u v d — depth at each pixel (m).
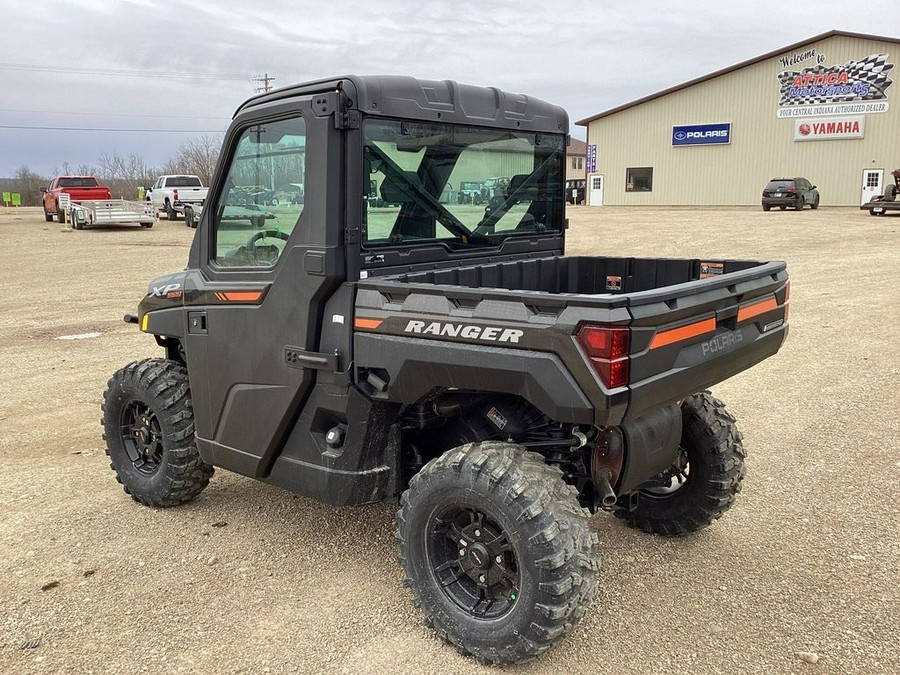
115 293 13.52
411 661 3.14
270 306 3.62
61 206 31.84
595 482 3.42
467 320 3.03
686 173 45.47
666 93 45.03
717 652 3.19
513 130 4.16
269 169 3.59
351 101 3.29
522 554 2.92
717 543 4.17
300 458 3.72
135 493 4.64
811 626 3.37
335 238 3.35
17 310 11.89
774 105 41.72
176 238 24.91
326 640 3.28
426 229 3.77
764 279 3.65
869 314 10.57
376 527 4.35
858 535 4.23
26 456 5.59
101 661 3.14
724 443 3.97
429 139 3.69
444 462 3.15
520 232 4.36
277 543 4.16
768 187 34.88
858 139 39.47
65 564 3.95
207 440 4.12
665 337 2.92
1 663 3.13
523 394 2.95
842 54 39.09
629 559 4.00
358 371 3.42
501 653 3.02
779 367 7.90
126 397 4.58
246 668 3.09
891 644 3.23
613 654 3.18
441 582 3.25
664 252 18.25
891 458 5.35
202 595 3.64
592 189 49.34
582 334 2.77
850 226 24.88
